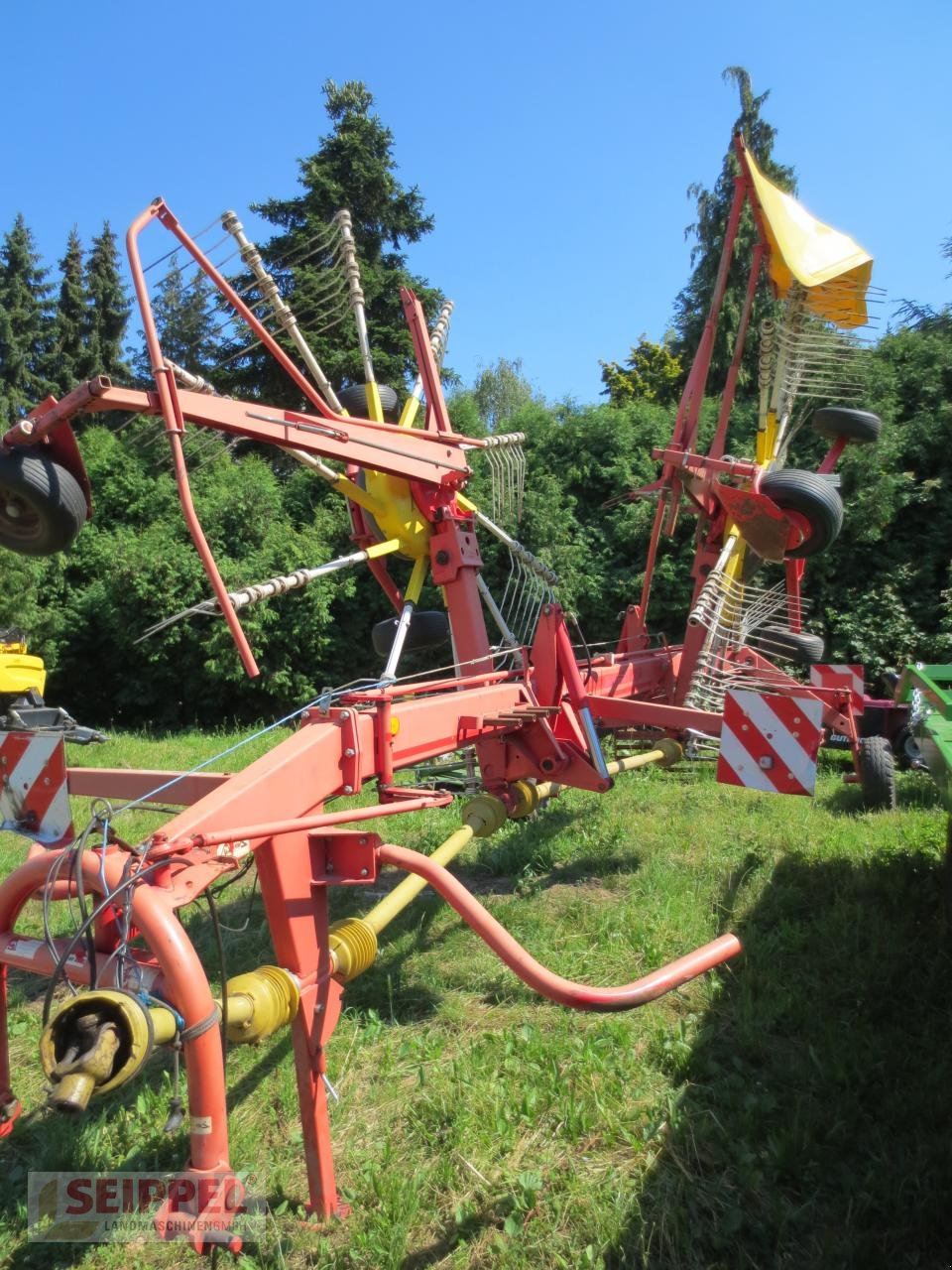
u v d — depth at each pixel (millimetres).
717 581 6000
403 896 3369
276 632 14367
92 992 2002
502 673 4754
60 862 2355
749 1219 2740
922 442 13688
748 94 23859
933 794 8062
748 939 4680
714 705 5918
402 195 23328
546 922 5055
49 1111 3498
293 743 2965
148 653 14766
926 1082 3309
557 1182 2941
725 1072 3545
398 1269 2596
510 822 6820
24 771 2562
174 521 15227
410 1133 3244
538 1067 3584
